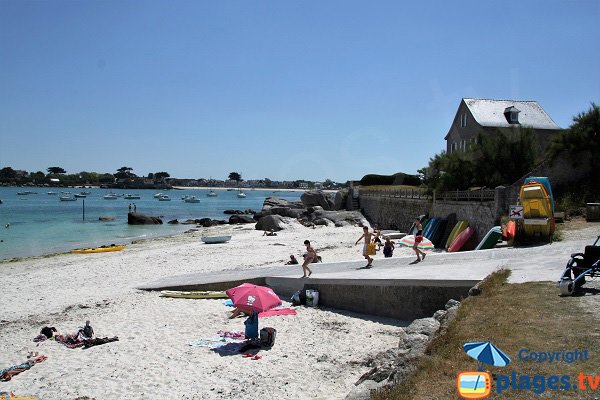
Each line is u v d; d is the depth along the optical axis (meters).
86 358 12.77
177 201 145.62
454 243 27.58
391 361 8.57
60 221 66.88
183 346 13.50
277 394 10.06
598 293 10.21
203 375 11.34
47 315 17.45
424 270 16.81
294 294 18.06
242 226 57.62
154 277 24.53
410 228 42.25
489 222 26.83
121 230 55.72
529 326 8.44
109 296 20.14
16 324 16.33
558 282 11.35
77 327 15.69
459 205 31.73
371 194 59.84
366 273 17.81
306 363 11.88
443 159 38.28
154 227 59.75
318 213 61.31
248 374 11.30
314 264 22.61
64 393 10.53
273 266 24.66
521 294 10.65
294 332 14.47
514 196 26.05
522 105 49.78
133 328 15.40
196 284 20.48
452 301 11.89
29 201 129.12
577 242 19.09
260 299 13.58
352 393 7.45
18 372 11.77
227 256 31.53
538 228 20.31
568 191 27.22
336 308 17.16
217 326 15.41
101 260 31.05
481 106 48.88
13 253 37.38
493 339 8.01
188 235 47.97
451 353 7.79
